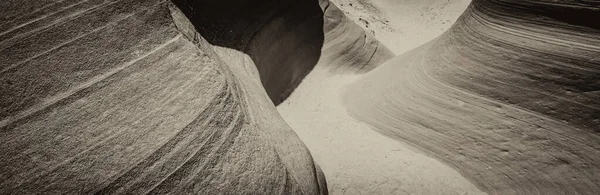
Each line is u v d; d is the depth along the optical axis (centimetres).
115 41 217
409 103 536
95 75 199
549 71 369
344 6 1594
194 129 203
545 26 367
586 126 350
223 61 366
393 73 643
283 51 746
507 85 410
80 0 217
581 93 348
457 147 461
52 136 171
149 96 206
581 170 352
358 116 621
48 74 188
